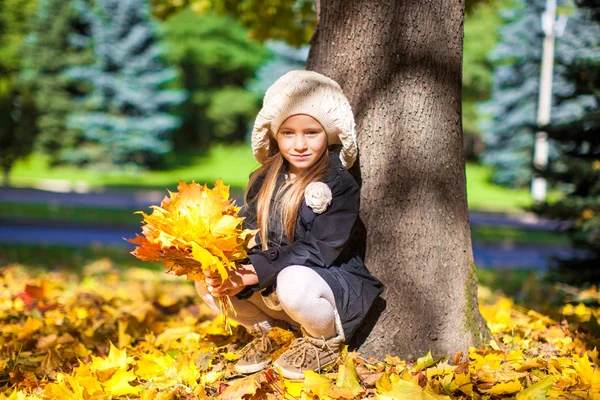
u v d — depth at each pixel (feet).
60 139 101.40
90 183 91.40
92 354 10.00
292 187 8.45
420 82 9.53
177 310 13.65
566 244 50.96
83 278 20.79
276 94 8.47
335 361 8.64
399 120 9.48
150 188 89.56
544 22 71.77
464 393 8.00
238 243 7.80
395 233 9.46
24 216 51.85
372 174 9.52
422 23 9.51
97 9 98.78
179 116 119.65
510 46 97.04
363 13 9.51
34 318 12.19
